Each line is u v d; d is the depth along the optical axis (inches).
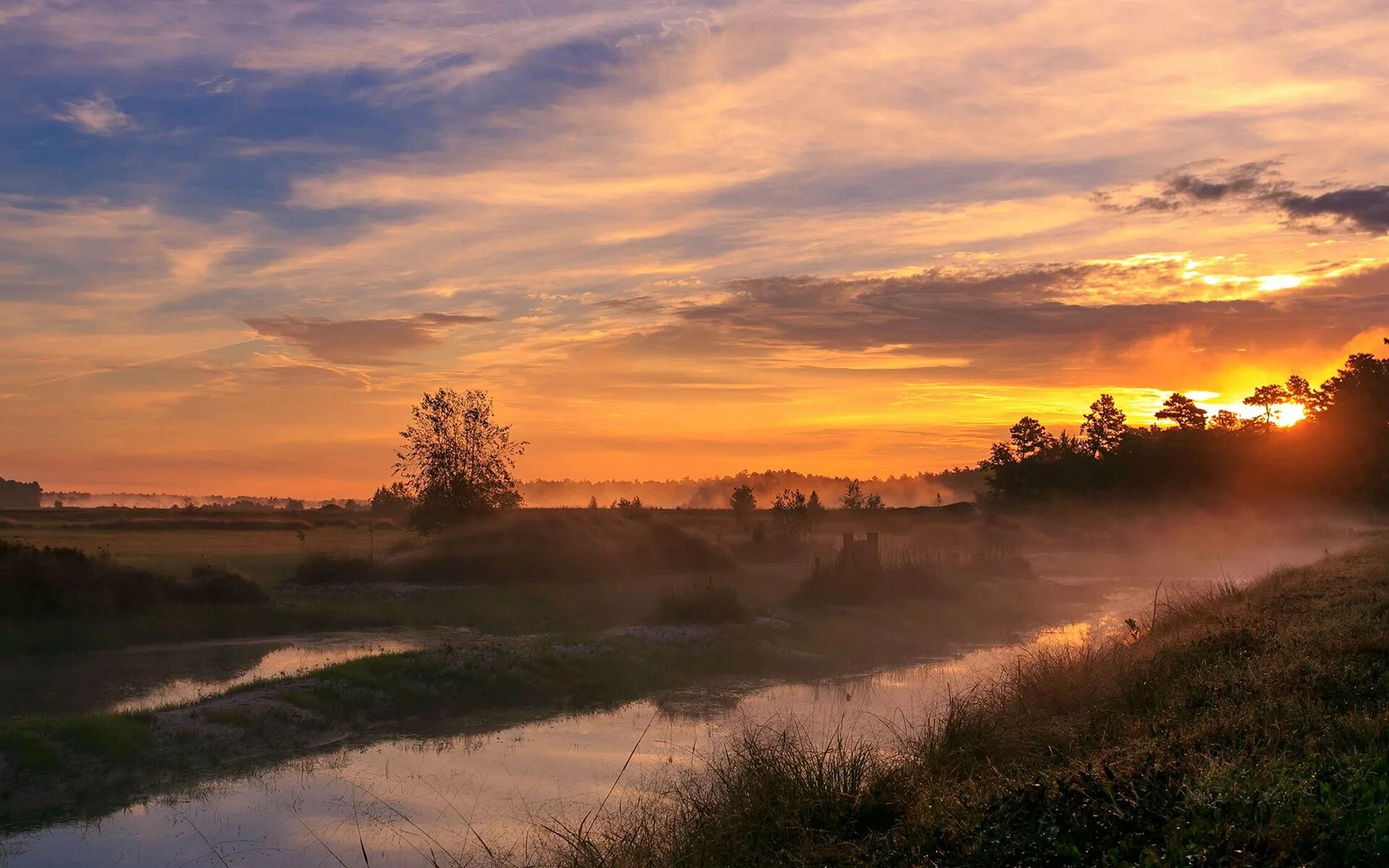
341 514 3875.5
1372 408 3563.0
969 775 338.3
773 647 860.6
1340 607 634.8
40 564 982.4
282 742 557.0
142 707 652.1
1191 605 808.9
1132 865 221.0
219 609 1048.8
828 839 294.0
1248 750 306.0
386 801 447.2
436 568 1403.8
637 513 1924.2
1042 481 4055.1
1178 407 4377.5
